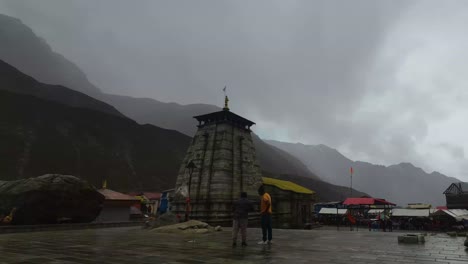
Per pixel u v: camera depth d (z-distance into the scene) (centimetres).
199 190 3269
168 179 12362
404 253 933
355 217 5462
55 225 2305
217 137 3475
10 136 9556
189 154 3622
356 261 781
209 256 866
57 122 11581
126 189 10531
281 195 4216
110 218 3606
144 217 5106
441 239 1447
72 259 805
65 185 2544
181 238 1486
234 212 1177
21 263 739
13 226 2012
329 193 17938
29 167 8975
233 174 3338
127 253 929
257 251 981
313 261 779
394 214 4706
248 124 3875
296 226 4028
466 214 4384
